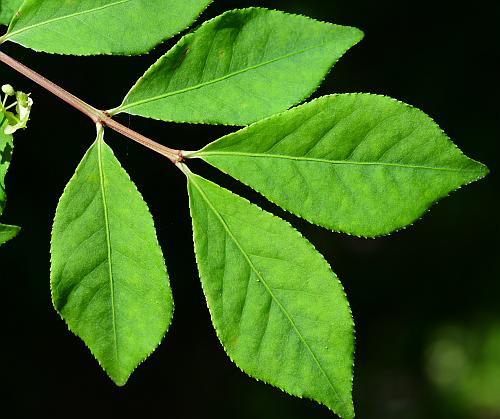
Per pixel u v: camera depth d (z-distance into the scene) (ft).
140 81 1.21
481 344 3.97
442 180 1.19
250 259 1.20
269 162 1.20
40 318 3.08
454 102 3.44
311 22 1.21
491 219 3.80
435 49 3.44
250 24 1.21
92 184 1.21
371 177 1.19
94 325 1.21
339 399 1.19
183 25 1.22
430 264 3.99
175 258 3.17
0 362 3.11
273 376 1.20
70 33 1.22
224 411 3.72
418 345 4.06
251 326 1.20
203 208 1.20
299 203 1.20
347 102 1.19
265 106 1.21
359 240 4.06
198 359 3.76
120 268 1.21
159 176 2.69
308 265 1.20
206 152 1.20
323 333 1.20
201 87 1.21
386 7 3.36
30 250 2.81
